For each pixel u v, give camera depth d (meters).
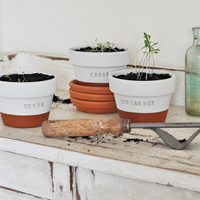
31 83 0.82
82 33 1.25
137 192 0.72
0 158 0.85
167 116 0.99
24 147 0.79
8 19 1.36
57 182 0.79
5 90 0.82
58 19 1.28
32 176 0.82
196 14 1.07
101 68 0.96
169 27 1.12
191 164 0.68
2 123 0.91
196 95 0.97
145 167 0.68
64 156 0.75
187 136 0.84
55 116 0.97
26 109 0.85
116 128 0.75
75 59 0.97
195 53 0.94
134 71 0.97
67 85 1.24
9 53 1.30
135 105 0.85
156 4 1.12
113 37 1.21
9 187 0.86
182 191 0.67
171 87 0.86
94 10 1.21
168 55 1.14
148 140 0.81
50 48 1.32
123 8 1.17
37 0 1.30
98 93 0.98
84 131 0.78
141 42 1.17
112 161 0.71
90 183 0.76
